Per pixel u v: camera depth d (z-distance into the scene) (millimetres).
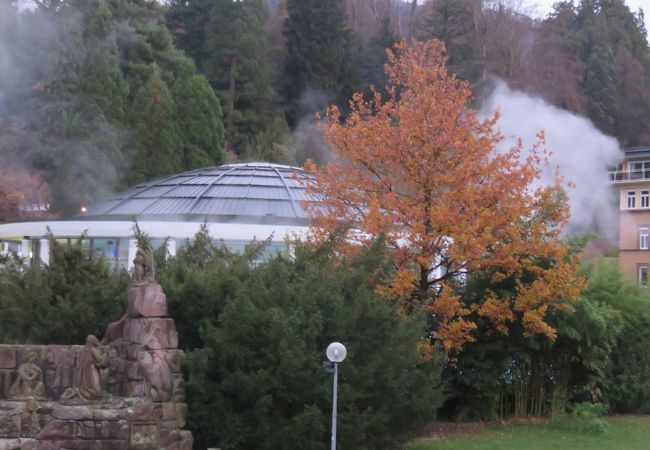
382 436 14625
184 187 34719
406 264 18906
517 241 18875
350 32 74312
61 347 13227
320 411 13141
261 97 69438
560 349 22328
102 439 12547
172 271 15820
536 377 22594
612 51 75062
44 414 12656
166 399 13219
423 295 19234
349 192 19625
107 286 15375
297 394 13547
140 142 54250
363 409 14453
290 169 36500
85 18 58688
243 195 33406
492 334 21078
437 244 18797
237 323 13500
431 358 16359
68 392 13000
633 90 74250
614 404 24250
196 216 31438
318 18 72875
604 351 22719
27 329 15180
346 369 13742
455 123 19266
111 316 14953
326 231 19156
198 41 73875
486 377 21000
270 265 15641
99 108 52500
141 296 13422
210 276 15094
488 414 21594
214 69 69750
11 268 17266
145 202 33969
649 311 24703
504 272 20062
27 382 12977
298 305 13953
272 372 13453
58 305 15445
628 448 17812
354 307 14484
